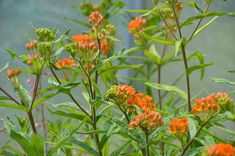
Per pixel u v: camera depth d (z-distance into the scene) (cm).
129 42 221
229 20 188
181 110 138
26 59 136
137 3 219
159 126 128
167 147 143
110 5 194
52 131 145
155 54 170
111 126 131
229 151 117
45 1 244
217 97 126
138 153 142
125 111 133
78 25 237
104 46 160
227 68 190
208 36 194
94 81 150
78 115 137
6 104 133
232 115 124
